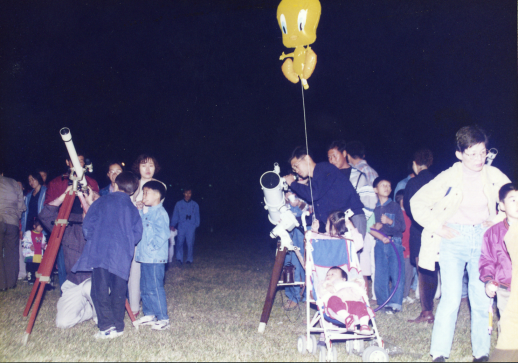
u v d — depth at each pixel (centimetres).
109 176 607
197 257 1148
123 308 465
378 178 590
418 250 540
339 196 533
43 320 512
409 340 454
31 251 738
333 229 468
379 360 370
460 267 392
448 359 394
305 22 453
